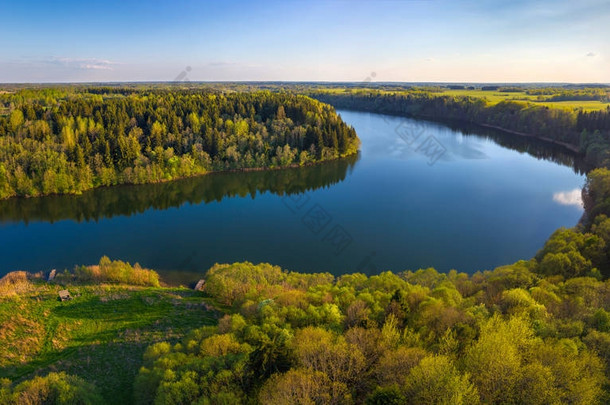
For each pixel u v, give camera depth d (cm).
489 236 7950
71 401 2975
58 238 8269
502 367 2589
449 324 3531
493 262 7025
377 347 3131
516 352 2822
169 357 3394
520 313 3703
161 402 2770
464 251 7388
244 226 8900
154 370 3181
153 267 7006
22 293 5291
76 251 7638
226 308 5253
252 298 4875
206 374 3009
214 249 7719
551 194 10112
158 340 4400
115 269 5956
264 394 2688
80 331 4544
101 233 8538
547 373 2525
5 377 3725
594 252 5459
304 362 2934
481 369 2653
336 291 4800
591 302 4062
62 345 4281
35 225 8981
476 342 3009
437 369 2498
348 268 6931
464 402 2366
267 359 2973
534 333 3362
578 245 5697
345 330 3725
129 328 4619
